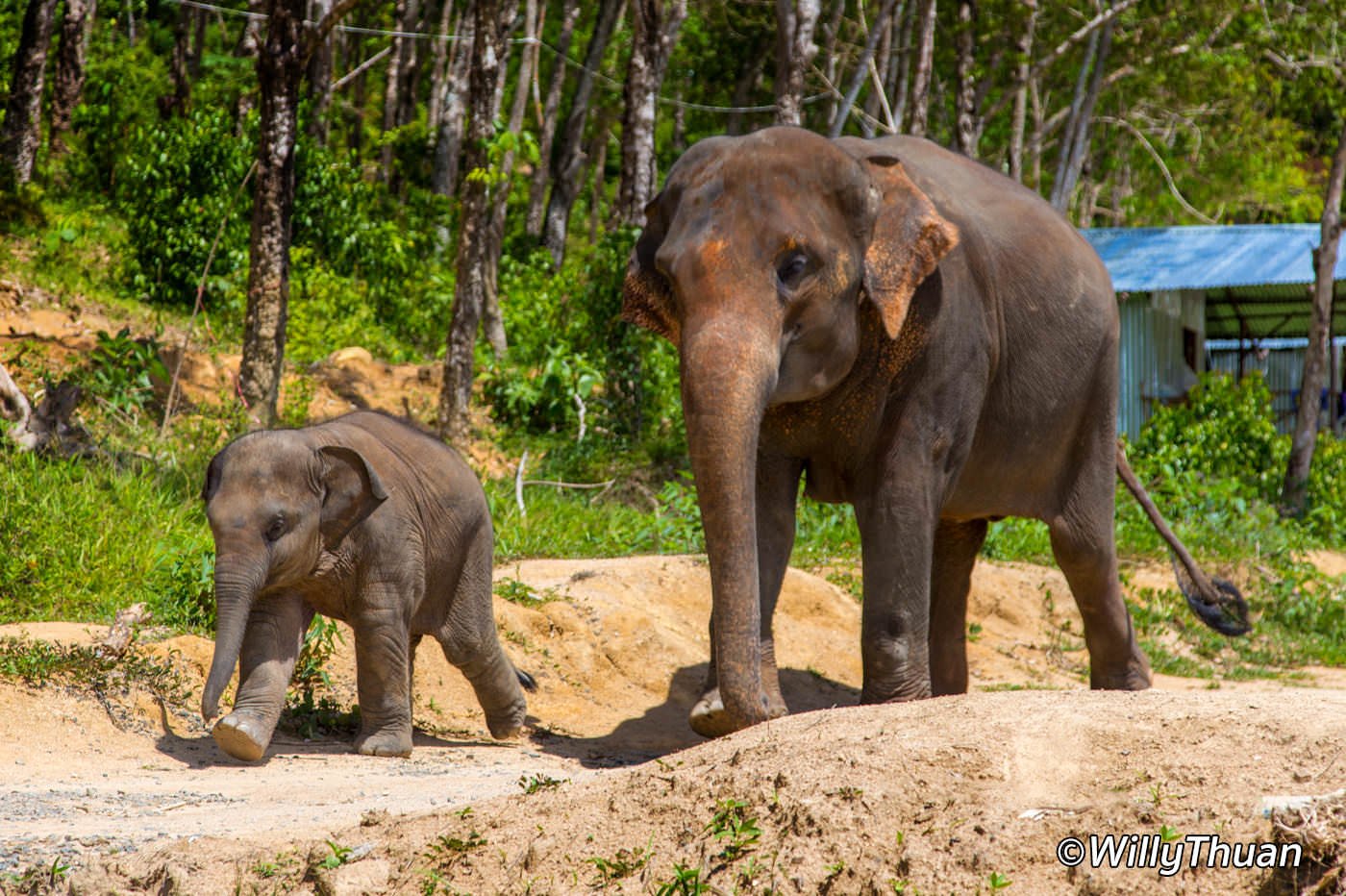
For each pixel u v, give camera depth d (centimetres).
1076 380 1025
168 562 1147
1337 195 2645
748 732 621
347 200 2861
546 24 4606
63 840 607
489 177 2012
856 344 806
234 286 2555
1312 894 418
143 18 4525
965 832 469
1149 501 1268
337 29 3544
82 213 2852
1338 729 497
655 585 1413
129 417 1741
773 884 471
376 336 2641
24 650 941
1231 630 1261
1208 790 472
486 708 1035
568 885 507
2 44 3503
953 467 901
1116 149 4247
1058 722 539
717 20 4288
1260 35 3027
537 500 1806
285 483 859
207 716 805
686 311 743
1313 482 2580
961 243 905
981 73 2992
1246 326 3647
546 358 2386
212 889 543
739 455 693
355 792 755
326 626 1061
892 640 870
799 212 765
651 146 2703
